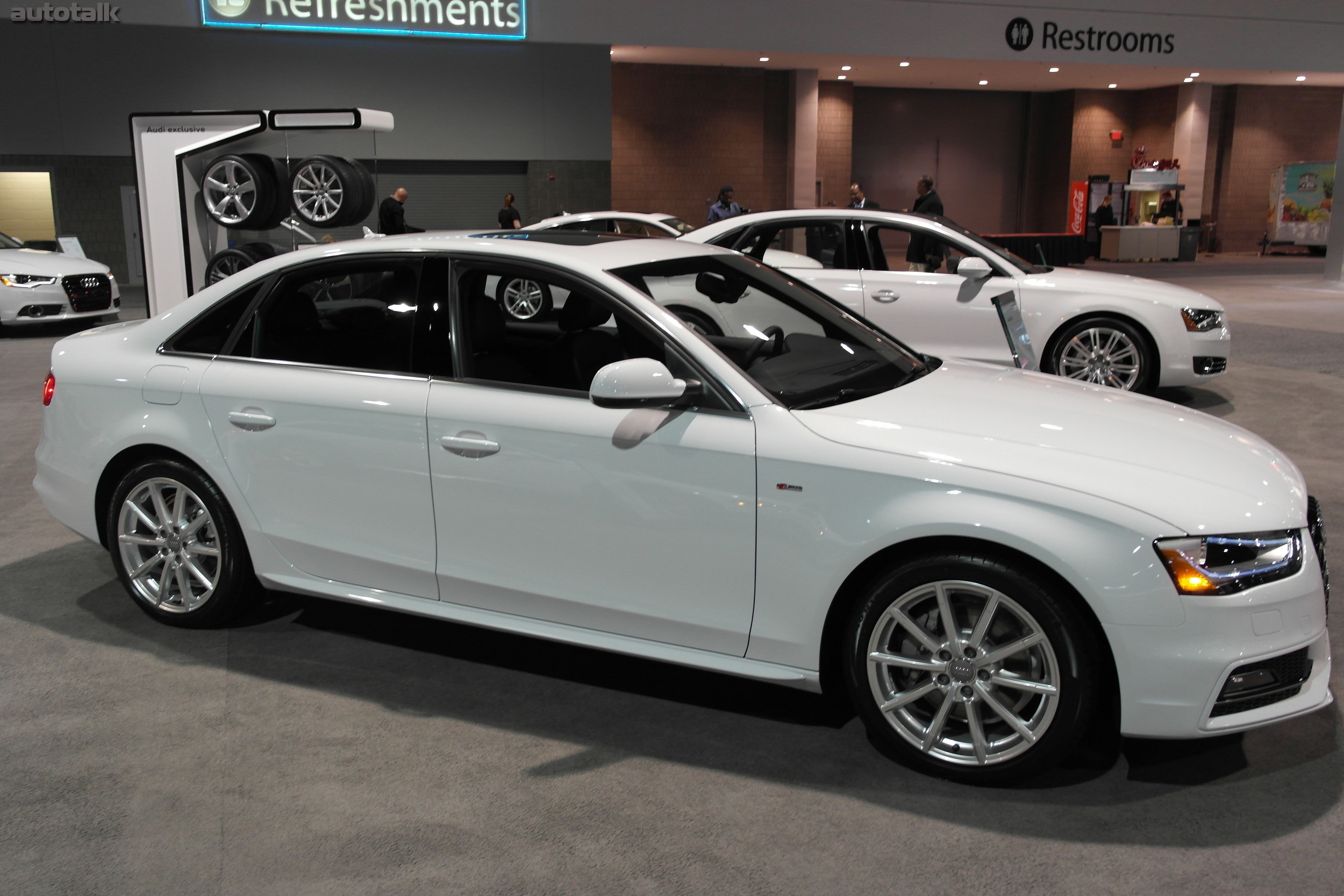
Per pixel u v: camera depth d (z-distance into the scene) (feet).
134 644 12.46
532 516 10.39
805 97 86.22
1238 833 8.55
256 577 12.46
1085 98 97.66
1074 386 11.62
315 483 11.44
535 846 8.44
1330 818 8.75
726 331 11.30
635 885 7.93
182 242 34.63
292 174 33.81
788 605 9.50
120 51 64.44
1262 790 9.18
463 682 11.49
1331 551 15.02
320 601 13.87
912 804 9.04
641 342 10.81
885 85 95.35
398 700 11.05
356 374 11.23
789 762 9.78
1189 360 24.25
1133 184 89.30
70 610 13.51
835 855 8.30
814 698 11.10
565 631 10.62
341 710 10.81
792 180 87.81
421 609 11.21
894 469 8.98
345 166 32.09
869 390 10.61
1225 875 8.00
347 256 11.53
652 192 86.69
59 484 12.98
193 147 33.32
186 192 34.19
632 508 9.91
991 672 8.99
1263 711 8.59
